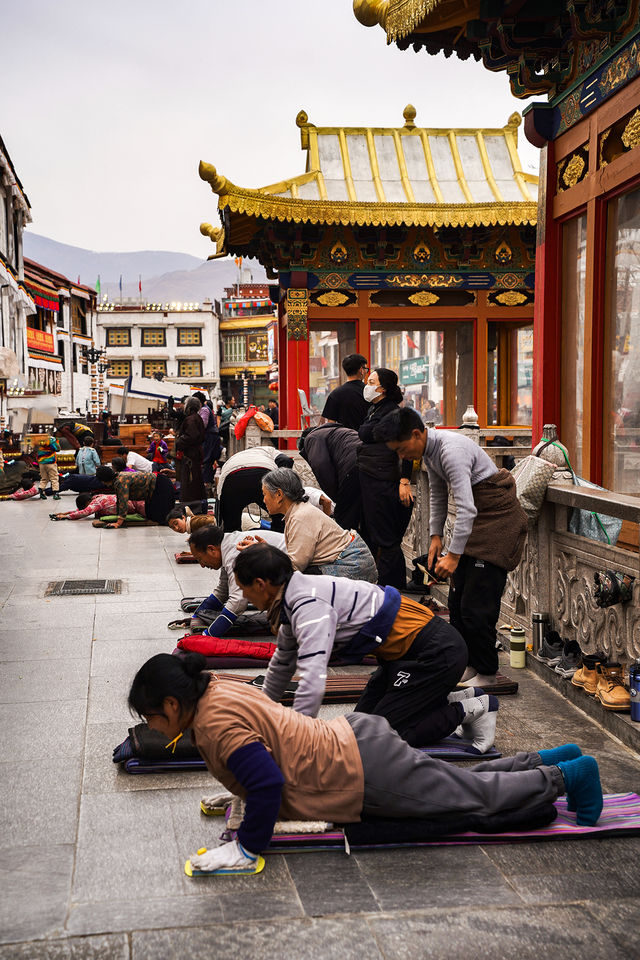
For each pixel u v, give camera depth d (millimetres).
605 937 2543
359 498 7051
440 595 6879
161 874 2893
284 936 2539
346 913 2658
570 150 7094
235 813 3109
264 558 3379
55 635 6070
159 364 72312
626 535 5391
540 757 3373
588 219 6777
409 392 14109
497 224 13000
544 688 4883
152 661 2855
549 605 5238
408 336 14141
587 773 3176
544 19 6840
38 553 9969
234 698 2900
